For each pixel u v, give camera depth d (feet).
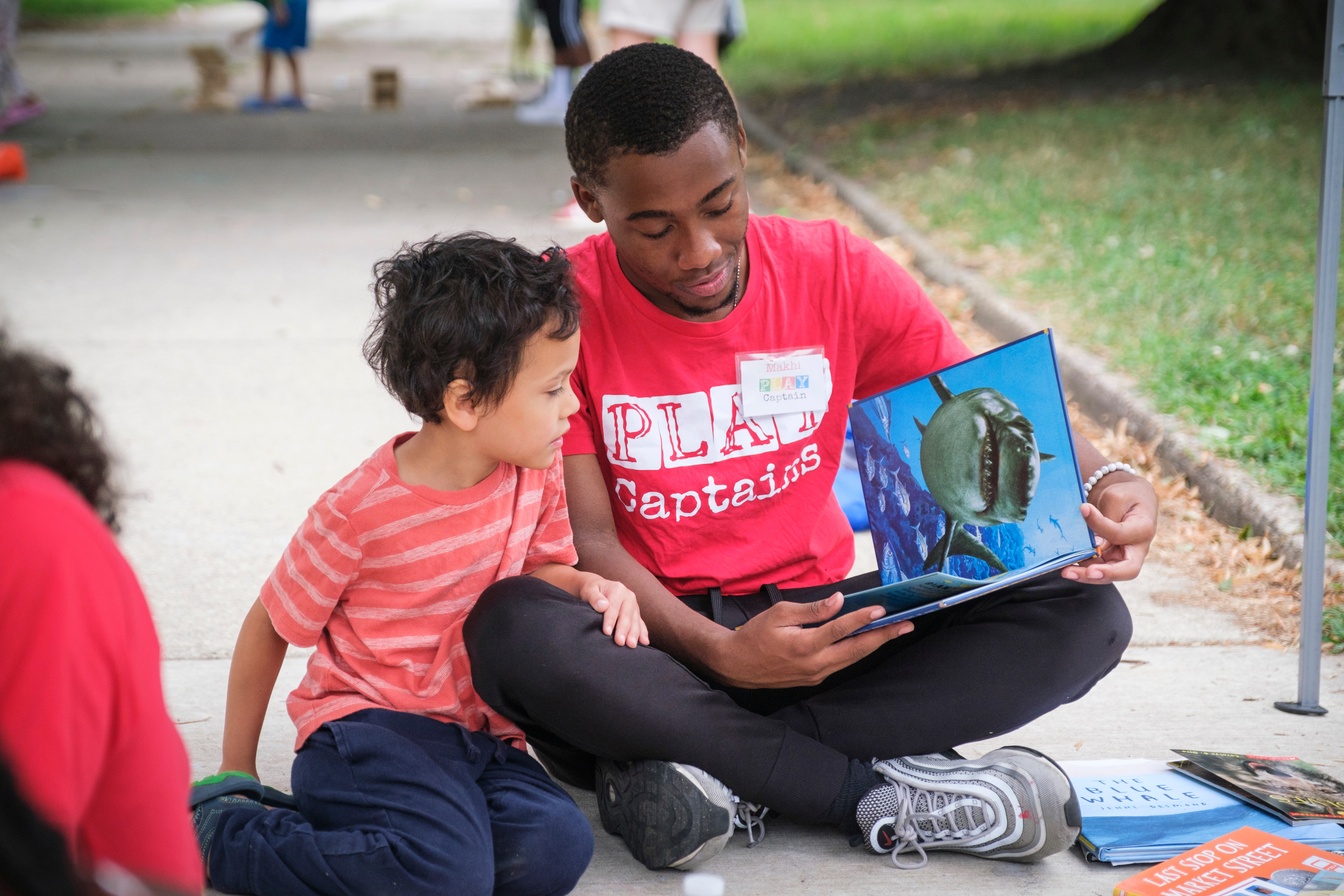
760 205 24.44
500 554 6.51
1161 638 9.16
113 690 3.61
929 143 26.89
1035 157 24.09
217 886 6.07
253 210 24.80
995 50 42.98
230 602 9.76
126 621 3.64
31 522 3.46
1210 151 23.18
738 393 6.97
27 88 44.75
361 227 23.30
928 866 6.39
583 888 6.22
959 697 6.45
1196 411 12.32
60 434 3.67
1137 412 12.44
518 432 6.10
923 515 6.68
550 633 5.99
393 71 39.91
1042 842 6.16
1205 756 7.11
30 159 30.55
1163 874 5.89
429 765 5.97
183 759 3.92
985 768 6.25
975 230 19.72
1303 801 6.53
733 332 6.91
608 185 6.26
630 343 6.91
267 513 11.51
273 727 7.99
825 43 49.73
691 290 6.52
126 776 3.72
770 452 7.03
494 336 5.82
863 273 7.18
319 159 30.81
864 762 6.50
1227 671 8.67
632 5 20.07
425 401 6.00
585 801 7.29
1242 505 10.71
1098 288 16.21
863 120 30.83
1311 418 7.79
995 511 6.40
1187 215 19.17
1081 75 33.27
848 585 7.31
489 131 35.27
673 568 7.07
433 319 5.85
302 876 5.72
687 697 6.04
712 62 21.29
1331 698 8.27
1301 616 8.07
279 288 19.27
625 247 6.46
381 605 6.40
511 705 6.25
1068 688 6.55
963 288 17.38
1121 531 6.37
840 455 7.35
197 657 8.89
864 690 6.52
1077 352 14.07
